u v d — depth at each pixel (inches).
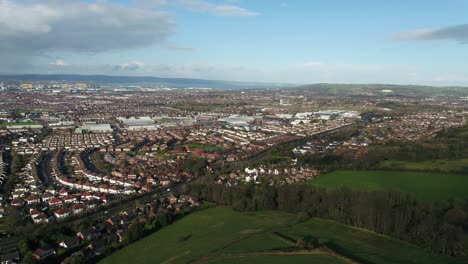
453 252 7327.8
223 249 7642.7
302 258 7160.4
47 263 7185.0
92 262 7219.5
